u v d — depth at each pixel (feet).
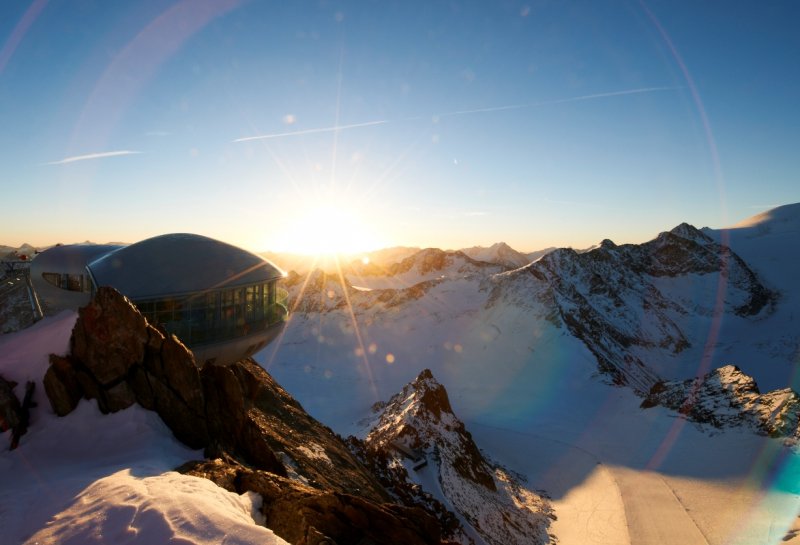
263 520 36.14
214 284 74.43
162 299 70.38
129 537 26.91
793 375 565.12
